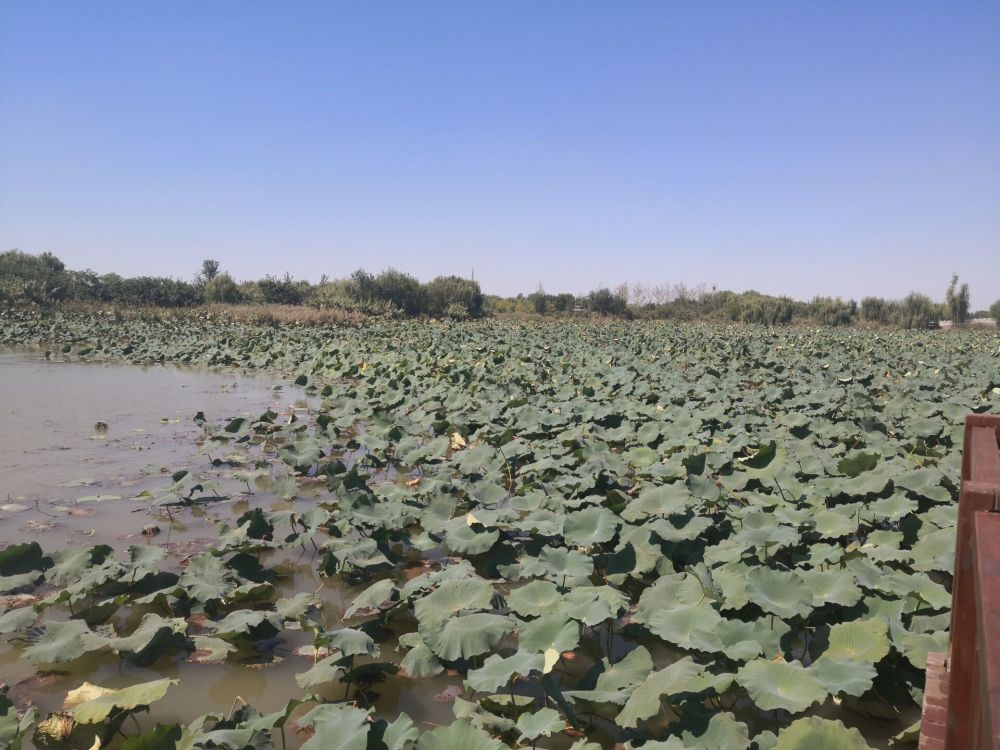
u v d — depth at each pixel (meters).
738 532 5.83
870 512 6.29
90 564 5.35
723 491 7.07
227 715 3.79
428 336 28.78
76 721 3.38
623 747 3.61
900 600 4.46
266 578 5.69
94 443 10.28
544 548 5.42
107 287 41.22
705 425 10.63
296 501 7.77
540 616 4.54
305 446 8.97
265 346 23.91
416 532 6.85
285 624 4.92
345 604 5.26
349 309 42.00
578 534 5.76
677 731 3.45
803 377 17.34
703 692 3.59
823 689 3.44
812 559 5.37
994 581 1.27
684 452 8.67
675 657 4.52
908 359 22.58
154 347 23.62
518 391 14.09
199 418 11.06
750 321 53.50
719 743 3.26
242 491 8.12
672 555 5.66
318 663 4.12
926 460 8.50
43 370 19.02
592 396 13.70
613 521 5.79
